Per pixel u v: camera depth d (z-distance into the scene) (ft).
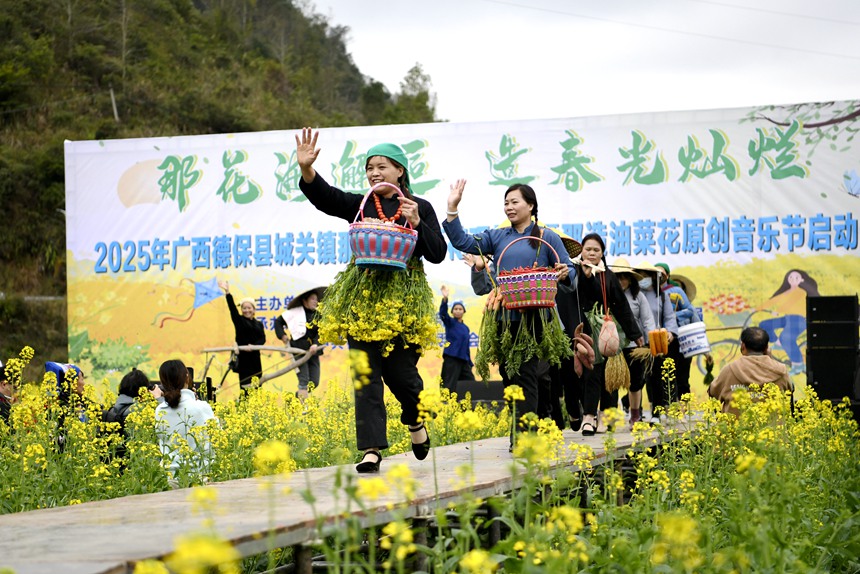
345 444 25.70
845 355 34.63
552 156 45.14
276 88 195.21
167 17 180.96
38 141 136.15
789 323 43.16
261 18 225.76
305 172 18.17
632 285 31.91
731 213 43.75
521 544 11.05
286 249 48.26
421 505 14.40
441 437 27.68
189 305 49.08
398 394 18.39
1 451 20.81
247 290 48.60
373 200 18.54
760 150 43.65
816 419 23.49
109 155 50.08
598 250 27.81
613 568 12.04
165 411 24.02
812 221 43.14
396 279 17.89
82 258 50.16
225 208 48.96
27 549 11.06
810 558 14.28
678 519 10.28
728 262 43.70
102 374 49.70
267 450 8.70
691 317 35.37
